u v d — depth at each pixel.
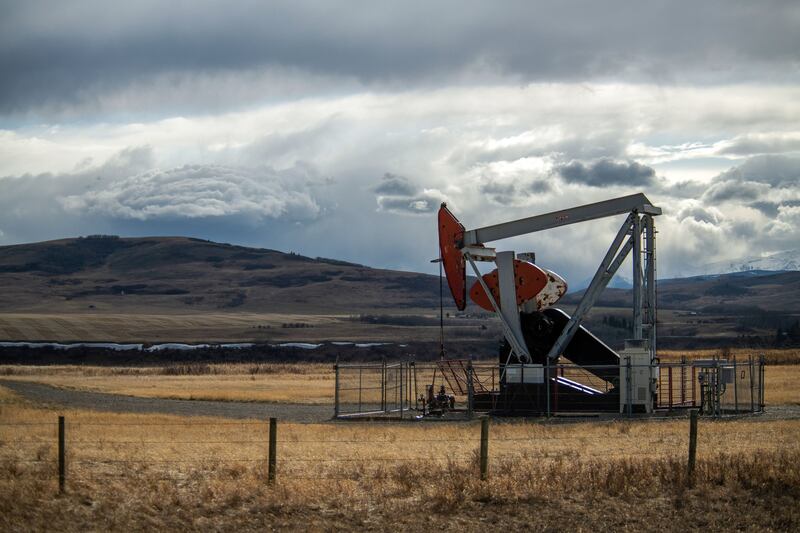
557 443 28.42
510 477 21.17
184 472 22.62
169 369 100.69
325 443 28.81
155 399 55.94
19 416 38.16
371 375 89.25
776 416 39.56
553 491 20.36
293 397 57.28
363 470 22.50
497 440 29.52
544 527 18.47
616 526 18.58
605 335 168.88
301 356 144.50
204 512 19.12
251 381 79.06
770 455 23.17
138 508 19.23
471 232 45.62
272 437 21.02
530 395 42.78
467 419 41.94
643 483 20.89
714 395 41.12
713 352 99.81
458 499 19.69
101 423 35.53
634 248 42.78
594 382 63.66
